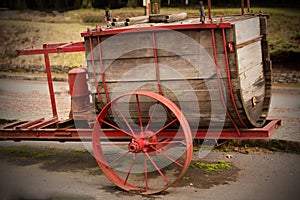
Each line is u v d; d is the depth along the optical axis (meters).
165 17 6.63
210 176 6.19
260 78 6.38
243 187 5.73
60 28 18.86
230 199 5.36
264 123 6.33
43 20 20.22
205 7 16.34
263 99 6.56
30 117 10.27
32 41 18.47
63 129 6.63
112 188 5.95
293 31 14.71
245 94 5.68
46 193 5.87
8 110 11.20
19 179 6.48
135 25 6.20
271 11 15.62
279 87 12.45
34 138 6.82
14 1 21.94
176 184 5.94
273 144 7.29
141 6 18.08
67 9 20.72
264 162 6.69
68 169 6.87
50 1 21.36
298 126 8.30
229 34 5.14
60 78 15.70
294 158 6.82
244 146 7.45
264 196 5.41
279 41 14.39
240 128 5.89
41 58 17.66
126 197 5.58
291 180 5.91
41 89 14.28
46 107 11.44
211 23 5.15
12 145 8.40
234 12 15.10
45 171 6.81
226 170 6.41
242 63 5.59
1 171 6.88
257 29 6.36
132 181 6.16
